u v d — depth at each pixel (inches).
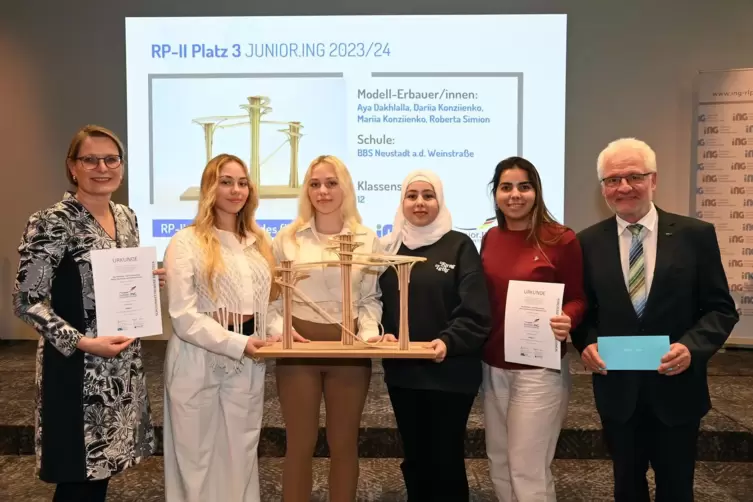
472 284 71.2
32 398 124.0
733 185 161.8
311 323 73.2
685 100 165.9
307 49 163.2
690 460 64.4
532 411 69.9
